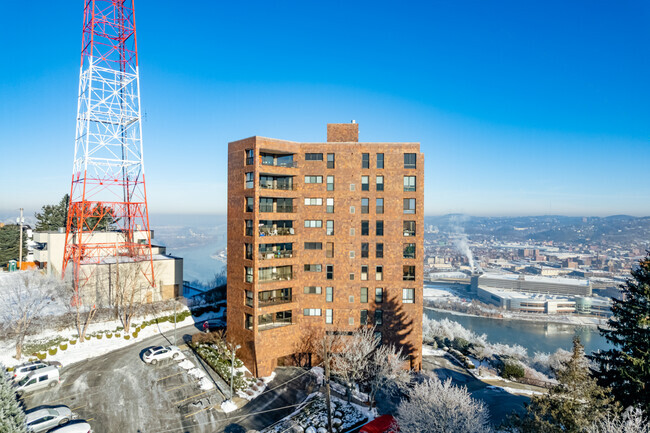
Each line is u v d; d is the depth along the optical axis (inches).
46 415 1266.0
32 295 2096.5
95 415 1359.5
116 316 2258.9
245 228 1795.0
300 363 1904.5
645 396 1231.5
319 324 1913.1
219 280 4478.3
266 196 1777.8
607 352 1398.9
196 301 2711.6
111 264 2459.4
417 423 1230.9
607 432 995.9
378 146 1916.8
